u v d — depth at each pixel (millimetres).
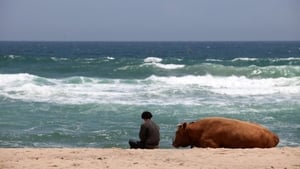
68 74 110062
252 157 30391
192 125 35812
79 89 79562
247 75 102312
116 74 109812
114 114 60156
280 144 45500
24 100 69188
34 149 33812
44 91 75875
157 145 35875
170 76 103500
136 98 71500
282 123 55781
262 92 79250
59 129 52031
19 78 87188
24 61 136875
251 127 34375
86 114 60094
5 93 74250
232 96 74938
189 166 27750
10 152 32219
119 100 69500
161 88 81688
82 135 49438
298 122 56281
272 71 101312
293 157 30484
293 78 92250
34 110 62125
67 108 63469
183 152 32094
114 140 47594
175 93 76688
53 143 46469
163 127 53000
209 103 68062
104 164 28062
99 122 55625
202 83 88688
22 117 58000
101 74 109625
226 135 34125
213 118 35406
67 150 33125
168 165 27953
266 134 34469
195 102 68750
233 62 142750
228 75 104688
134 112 61250
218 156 30641
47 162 28656
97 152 32219
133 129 52219
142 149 33938
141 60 151375
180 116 58875
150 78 91938
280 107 65438
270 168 27609
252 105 66812
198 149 33188
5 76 88188
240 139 33812
